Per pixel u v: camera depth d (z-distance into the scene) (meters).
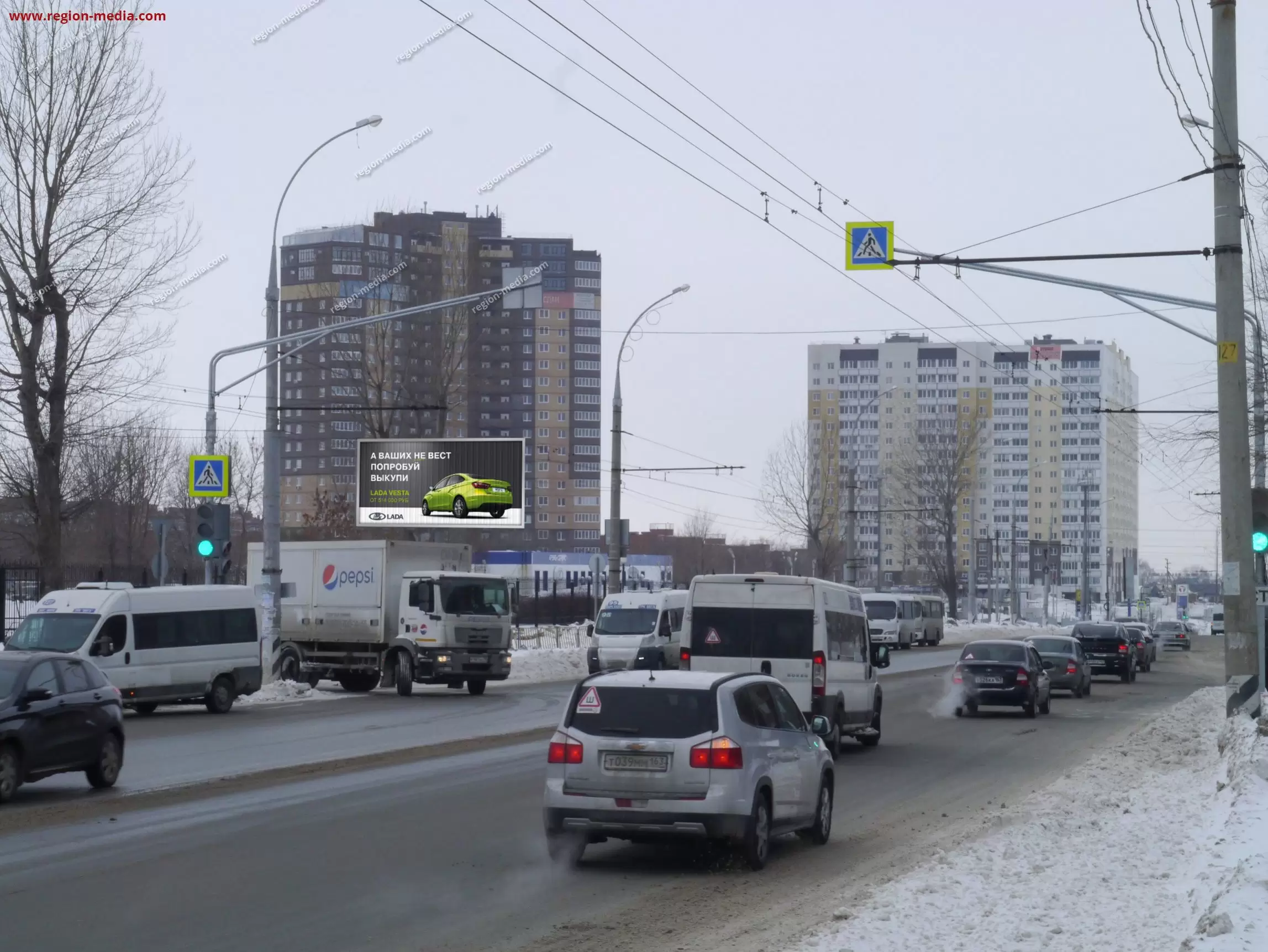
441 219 118.00
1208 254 20.42
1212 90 20.05
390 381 52.78
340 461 106.62
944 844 13.10
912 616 68.81
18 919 9.27
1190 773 17.89
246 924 9.19
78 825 13.48
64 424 34.56
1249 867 8.87
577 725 11.31
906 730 26.73
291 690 32.84
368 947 8.57
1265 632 20.55
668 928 9.16
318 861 11.62
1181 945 7.39
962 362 152.62
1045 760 21.23
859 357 156.88
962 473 110.62
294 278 98.62
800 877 11.20
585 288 129.75
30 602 43.94
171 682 27.12
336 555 35.81
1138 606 126.00
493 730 24.48
